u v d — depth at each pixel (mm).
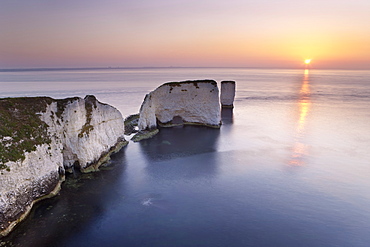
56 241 20266
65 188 28828
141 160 37812
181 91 57781
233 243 20328
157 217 23703
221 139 48000
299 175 32281
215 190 28812
